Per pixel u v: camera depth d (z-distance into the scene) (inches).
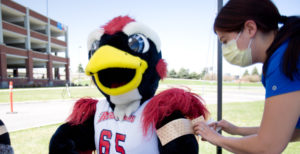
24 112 270.4
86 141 59.9
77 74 1856.5
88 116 60.4
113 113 54.8
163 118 46.6
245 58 41.9
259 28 38.0
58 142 55.1
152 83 52.5
